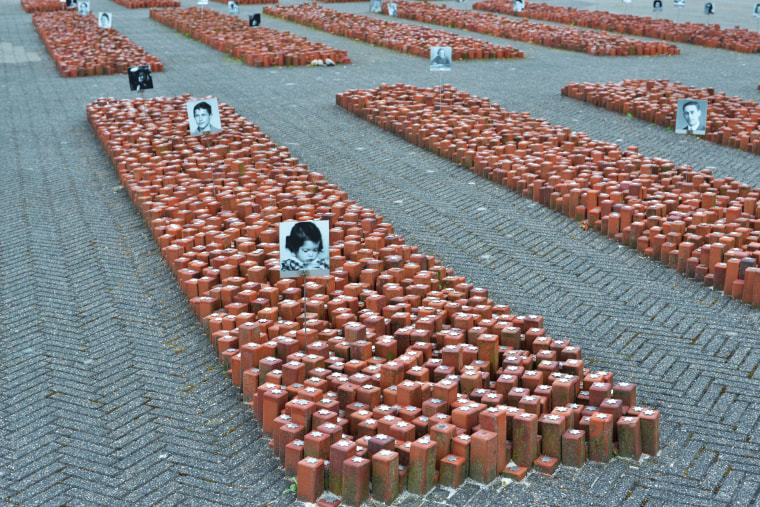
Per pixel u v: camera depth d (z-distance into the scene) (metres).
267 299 9.23
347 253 10.66
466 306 8.93
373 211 12.46
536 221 12.88
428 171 15.65
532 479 6.56
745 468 6.54
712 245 10.45
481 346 7.96
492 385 7.65
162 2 47.62
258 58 27.47
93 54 28.33
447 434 6.53
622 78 24.81
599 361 8.38
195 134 15.87
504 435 6.70
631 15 38.19
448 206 13.60
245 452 6.95
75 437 7.13
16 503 6.25
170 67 27.70
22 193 14.30
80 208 13.48
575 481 6.50
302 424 6.80
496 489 6.43
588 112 20.33
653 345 8.75
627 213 11.98
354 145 17.52
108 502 6.26
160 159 15.04
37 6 48.28
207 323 9.07
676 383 7.93
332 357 8.05
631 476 6.53
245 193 12.90
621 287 10.36
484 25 35.69
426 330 8.42
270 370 7.63
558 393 7.23
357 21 37.16
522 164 14.98
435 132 17.31
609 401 6.95
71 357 8.59
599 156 15.19
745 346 8.70
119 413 7.52
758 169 15.32
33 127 19.28
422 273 10.02
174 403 7.71
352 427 7.01
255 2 48.03
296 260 8.00
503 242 11.96
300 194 12.90
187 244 10.98
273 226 11.59
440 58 20.16
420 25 37.91
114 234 12.27
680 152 16.61
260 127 18.91
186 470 6.68
